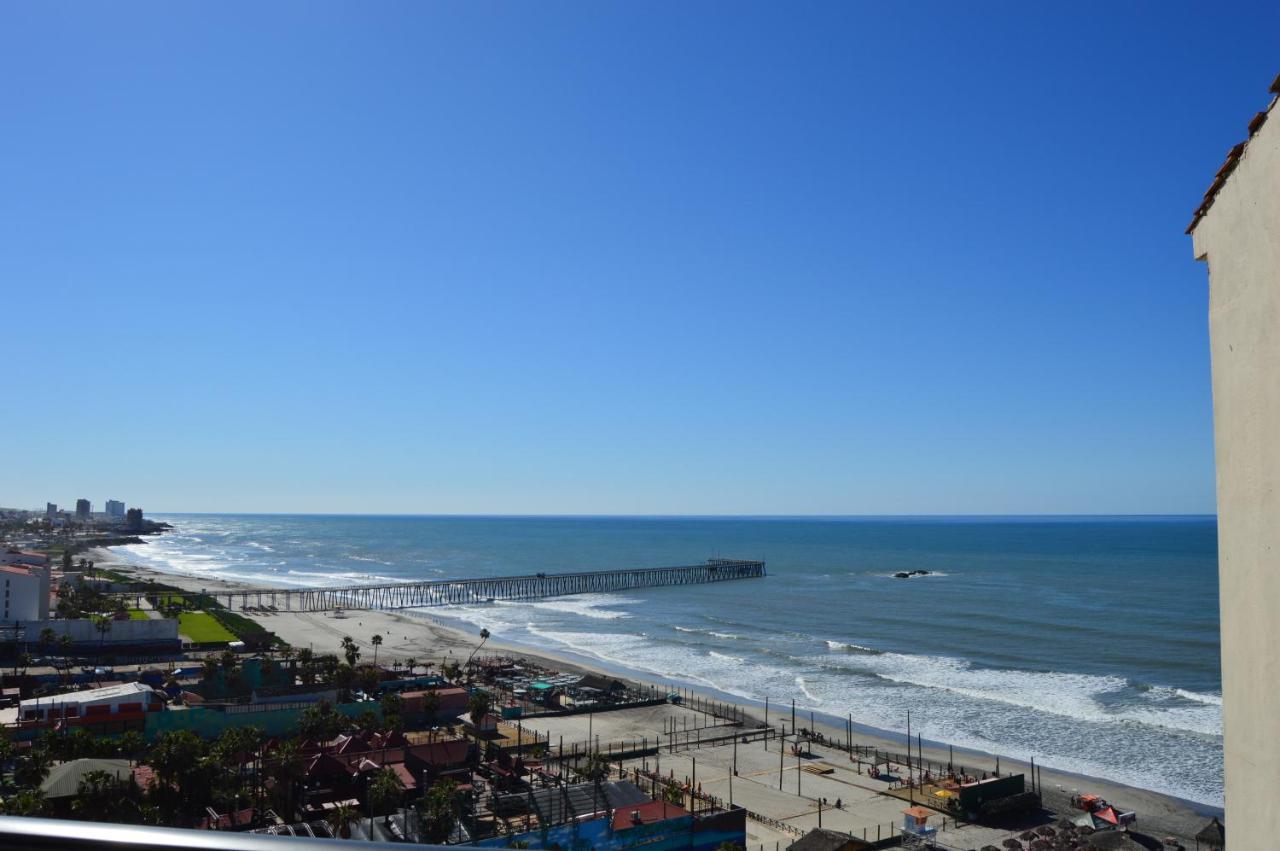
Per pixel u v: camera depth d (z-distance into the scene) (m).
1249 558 4.75
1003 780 57.94
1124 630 123.38
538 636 127.69
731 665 104.56
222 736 54.03
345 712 68.62
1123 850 48.41
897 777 63.88
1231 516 4.95
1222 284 5.10
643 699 85.94
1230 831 4.86
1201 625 127.12
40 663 95.75
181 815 46.66
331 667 86.75
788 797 59.69
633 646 118.44
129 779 46.91
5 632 100.69
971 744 71.50
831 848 47.50
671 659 108.81
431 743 57.75
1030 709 81.31
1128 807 57.72
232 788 50.12
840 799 59.47
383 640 125.06
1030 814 56.88
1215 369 5.17
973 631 125.19
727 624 136.88
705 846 46.12
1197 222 5.42
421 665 104.06
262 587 191.88
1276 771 4.45
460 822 43.88
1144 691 87.31
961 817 56.06
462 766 56.88
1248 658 4.73
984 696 86.31
